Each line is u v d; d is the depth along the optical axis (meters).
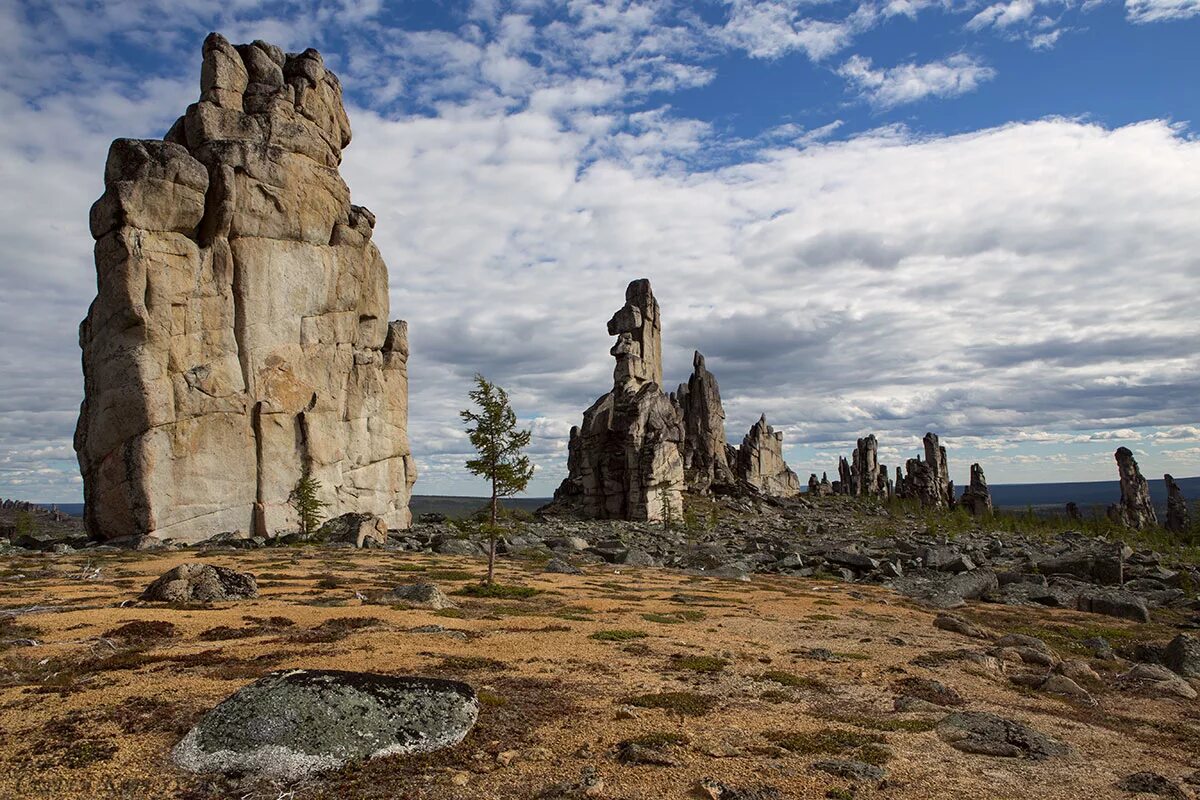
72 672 16.70
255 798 10.62
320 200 68.38
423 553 55.69
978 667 21.58
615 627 25.31
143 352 55.03
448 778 11.35
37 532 83.50
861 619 31.27
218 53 64.75
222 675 16.44
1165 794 11.55
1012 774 12.34
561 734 13.48
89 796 10.57
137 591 30.36
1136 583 51.72
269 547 53.97
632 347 112.81
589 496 108.81
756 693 17.22
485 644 21.05
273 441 62.97
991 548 76.44
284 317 64.81
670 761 12.12
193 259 58.47
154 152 57.16
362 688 13.12
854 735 14.06
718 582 45.28
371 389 74.62
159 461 55.38
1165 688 20.36
